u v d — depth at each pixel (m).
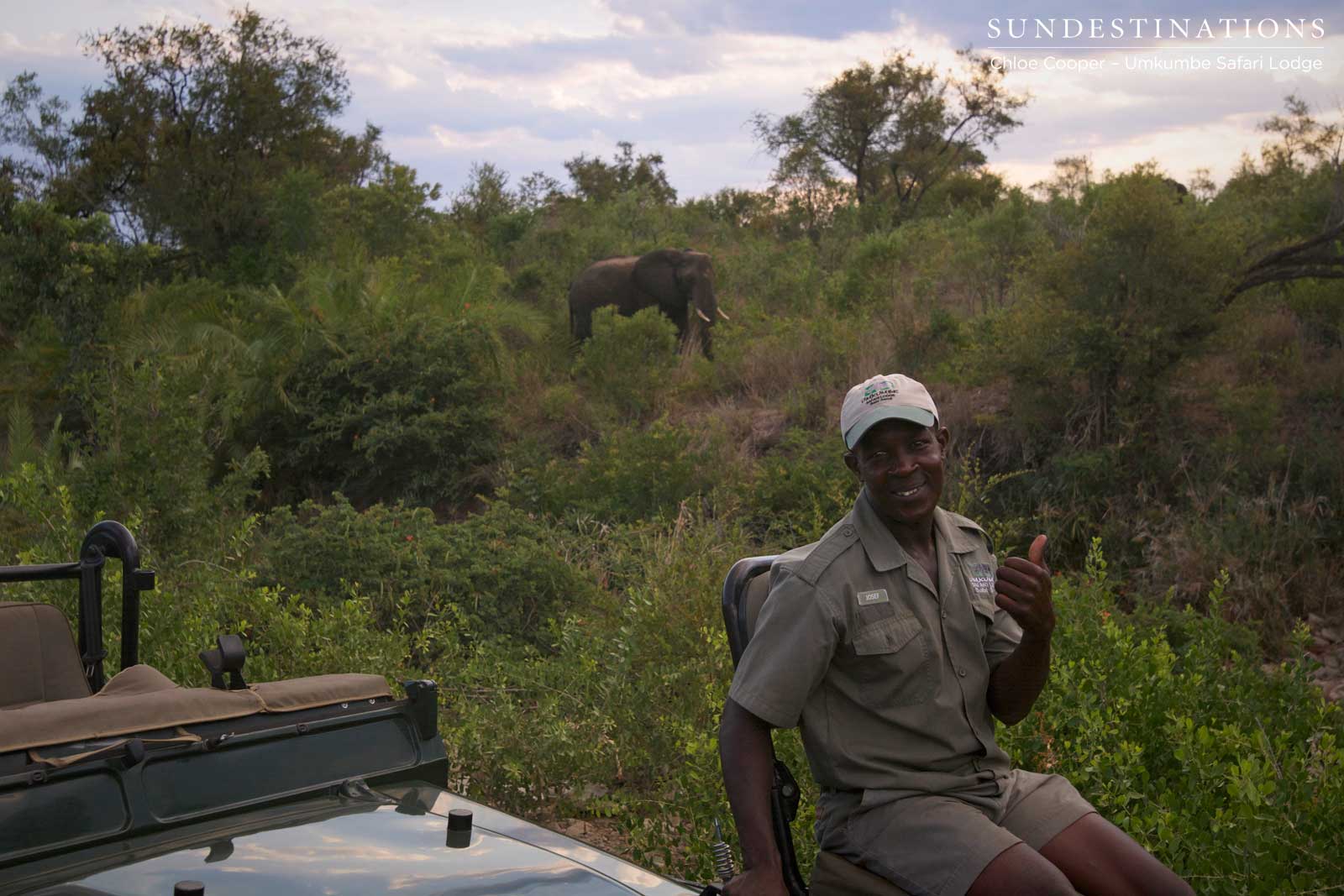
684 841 4.02
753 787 2.32
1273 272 9.82
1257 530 8.64
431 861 2.28
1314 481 9.02
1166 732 4.00
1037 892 2.20
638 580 7.47
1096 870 2.39
